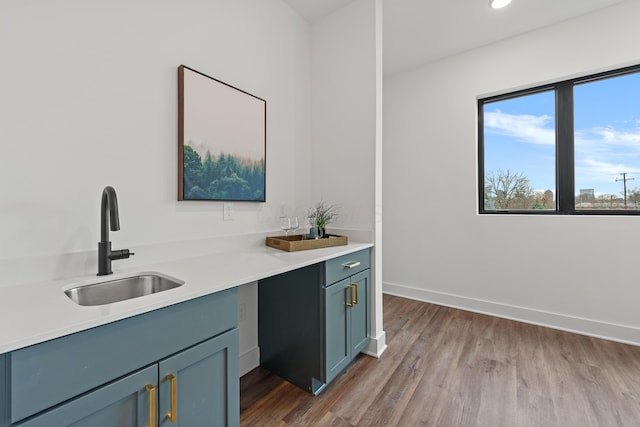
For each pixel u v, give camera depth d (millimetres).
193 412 944
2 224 977
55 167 1090
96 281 1090
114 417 759
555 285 2463
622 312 2201
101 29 1207
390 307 2967
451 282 2992
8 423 600
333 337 1648
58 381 663
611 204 2311
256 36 1917
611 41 2203
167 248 1425
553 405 1497
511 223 2662
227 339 1049
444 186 3025
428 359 1963
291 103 2205
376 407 1496
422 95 3141
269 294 1844
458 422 1387
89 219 1179
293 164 2227
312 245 1801
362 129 2104
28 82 1026
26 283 1016
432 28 2486
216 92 1638
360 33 2098
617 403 1506
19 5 1009
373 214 2053
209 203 1644
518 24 2436
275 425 1376
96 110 1194
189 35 1528
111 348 749
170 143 1456
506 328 2453
